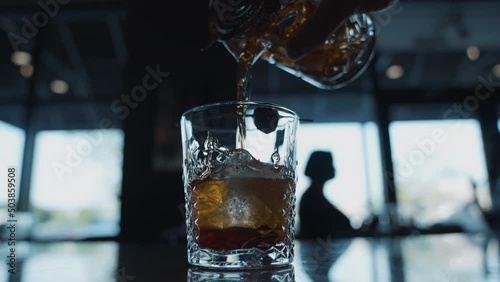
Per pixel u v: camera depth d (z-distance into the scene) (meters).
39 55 3.64
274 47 0.63
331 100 3.73
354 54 0.67
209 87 2.35
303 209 2.01
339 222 2.01
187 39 2.41
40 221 3.19
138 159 2.32
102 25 3.51
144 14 2.46
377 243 0.83
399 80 4.06
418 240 0.87
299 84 3.74
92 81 4.13
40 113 3.69
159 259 0.57
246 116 0.47
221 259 0.44
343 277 0.38
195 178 0.47
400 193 3.32
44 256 0.63
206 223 0.45
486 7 3.38
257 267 0.44
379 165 3.44
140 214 2.27
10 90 3.67
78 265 0.50
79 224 3.08
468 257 0.52
